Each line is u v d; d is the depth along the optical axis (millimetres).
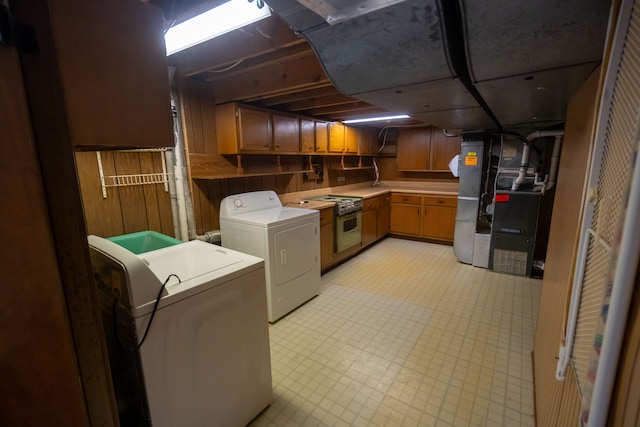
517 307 2912
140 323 1183
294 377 2021
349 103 3135
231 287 1499
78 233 781
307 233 2979
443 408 1767
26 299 720
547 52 1177
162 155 2484
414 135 5148
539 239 4086
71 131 762
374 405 1795
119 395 1441
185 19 1453
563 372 910
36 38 675
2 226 674
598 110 834
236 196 2959
